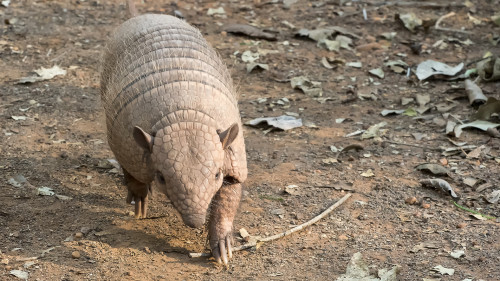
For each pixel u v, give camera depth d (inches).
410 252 237.8
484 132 340.5
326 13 524.1
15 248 238.8
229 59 441.1
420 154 320.2
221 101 219.6
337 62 437.7
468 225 256.1
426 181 286.8
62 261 231.5
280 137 342.0
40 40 464.1
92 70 423.5
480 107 347.9
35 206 270.2
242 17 516.4
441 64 418.9
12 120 352.8
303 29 484.1
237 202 231.5
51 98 381.7
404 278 221.1
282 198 280.1
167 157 198.7
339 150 325.4
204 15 518.9
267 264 231.9
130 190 262.1
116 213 269.6
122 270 227.0
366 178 298.2
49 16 506.3
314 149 327.9
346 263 231.5
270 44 469.1
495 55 428.5
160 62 228.7
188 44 243.1
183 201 196.1
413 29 486.0
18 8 519.2
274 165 311.3
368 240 247.3
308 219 264.2
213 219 231.9
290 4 543.5
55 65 423.8
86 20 503.5
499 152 317.7
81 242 244.5
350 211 270.1
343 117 365.4
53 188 286.8
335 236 251.1
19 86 395.9
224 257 228.8
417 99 378.6
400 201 277.1
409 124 354.6
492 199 274.5
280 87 406.0
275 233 253.0
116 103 227.3
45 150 322.7
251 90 401.1
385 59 443.8
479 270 224.8
